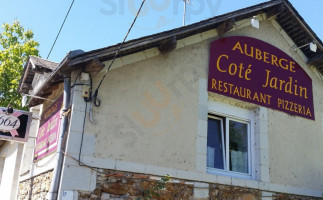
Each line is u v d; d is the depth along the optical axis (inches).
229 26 249.6
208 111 242.2
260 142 250.8
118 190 191.8
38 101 269.4
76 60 184.2
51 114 233.1
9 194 299.9
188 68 236.4
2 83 497.7
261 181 242.4
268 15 284.7
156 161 206.8
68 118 194.4
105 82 203.3
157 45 224.8
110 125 198.4
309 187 265.3
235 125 255.9
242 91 253.8
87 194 183.5
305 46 296.7
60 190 177.8
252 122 259.0
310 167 271.4
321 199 268.2
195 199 213.6
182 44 238.7
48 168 204.2
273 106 266.4
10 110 238.5
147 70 219.5
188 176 214.8
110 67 206.4
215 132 247.0
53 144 209.5
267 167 248.7
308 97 291.1
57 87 234.5
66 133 191.5
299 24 284.2
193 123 227.1
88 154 188.5
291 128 271.4
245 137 257.0
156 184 202.4
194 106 231.0
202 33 249.6
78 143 187.6
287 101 276.1
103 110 198.7
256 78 263.7
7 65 509.0
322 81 307.0
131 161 199.0
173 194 207.3
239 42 264.8
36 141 256.4
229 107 252.8
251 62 265.4
